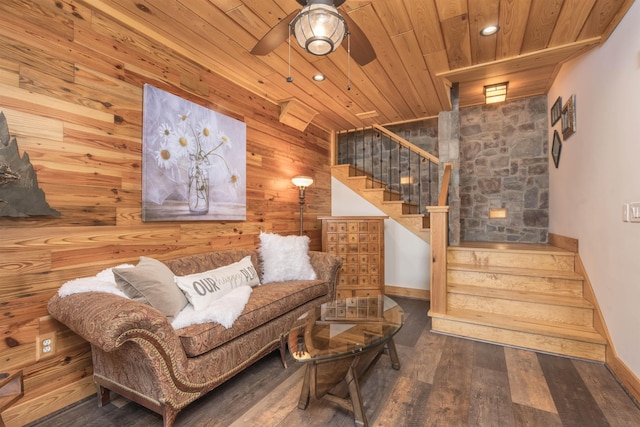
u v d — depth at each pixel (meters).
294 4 2.00
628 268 1.93
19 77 1.67
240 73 3.00
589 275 2.60
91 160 1.97
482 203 4.54
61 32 1.84
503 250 3.24
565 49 2.57
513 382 2.02
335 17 1.40
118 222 2.12
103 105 2.04
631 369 1.89
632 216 1.86
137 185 2.24
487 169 4.51
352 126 4.78
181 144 2.53
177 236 2.54
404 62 2.81
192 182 2.62
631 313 1.89
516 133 4.35
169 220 2.43
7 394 1.42
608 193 2.22
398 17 2.16
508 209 4.38
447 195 3.42
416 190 5.04
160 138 2.37
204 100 2.78
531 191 4.25
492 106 4.50
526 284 2.93
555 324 2.57
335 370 1.84
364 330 1.93
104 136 2.04
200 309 2.01
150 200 2.29
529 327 2.52
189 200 2.60
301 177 3.73
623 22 2.00
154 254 2.35
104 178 2.04
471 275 3.14
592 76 2.52
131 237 2.20
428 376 2.11
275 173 3.73
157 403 1.54
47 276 1.77
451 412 1.73
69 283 1.67
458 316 2.80
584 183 2.71
